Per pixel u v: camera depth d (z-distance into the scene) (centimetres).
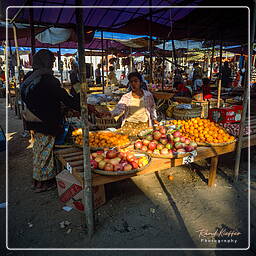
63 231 253
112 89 950
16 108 898
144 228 255
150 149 300
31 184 361
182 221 267
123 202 306
